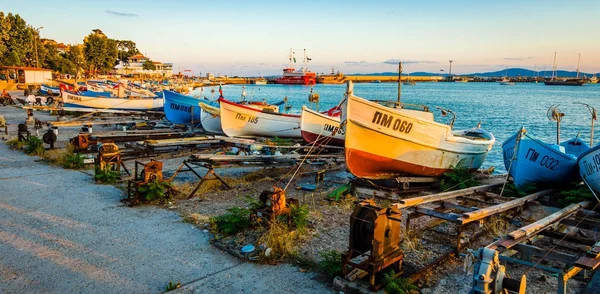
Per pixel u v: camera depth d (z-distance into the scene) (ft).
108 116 101.60
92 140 58.39
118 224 29.07
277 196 27.17
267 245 24.47
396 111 38.01
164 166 50.16
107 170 41.60
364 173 40.04
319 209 33.88
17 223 28.86
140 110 108.37
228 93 318.45
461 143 44.11
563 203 34.96
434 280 21.47
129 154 54.60
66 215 30.78
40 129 76.89
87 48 325.01
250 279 21.33
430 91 391.65
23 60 236.22
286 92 345.72
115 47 359.46
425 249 25.64
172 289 20.15
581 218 28.09
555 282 21.38
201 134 73.31
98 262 22.98
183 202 34.88
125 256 23.81
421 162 41.70
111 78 325.62
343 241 26.73
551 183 40.11
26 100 130.00
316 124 56.75
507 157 44.91
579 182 40.42
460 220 24.31
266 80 562.66
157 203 34.27
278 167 49.60
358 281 20.54
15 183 39.93
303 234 27.30
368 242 20.57
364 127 37.17
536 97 277.03
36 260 23.08
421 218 31.86
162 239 26.48
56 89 161.17
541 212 34.04
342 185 40.47
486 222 29.07
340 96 286.25
